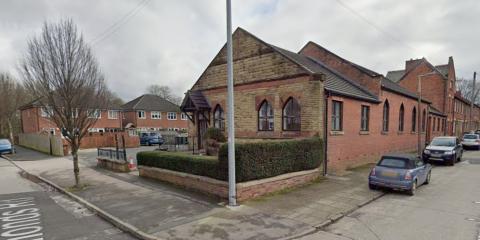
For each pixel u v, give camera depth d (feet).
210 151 49.67
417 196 32.30
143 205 28.07
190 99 58.18
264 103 48.67
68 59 35.73
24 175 50.90
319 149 40.47
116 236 21.24
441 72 120.78
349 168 49.24
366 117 56.13
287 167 34.96
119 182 40.04
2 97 120.16
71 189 36.47
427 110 94.17
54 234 21.57
